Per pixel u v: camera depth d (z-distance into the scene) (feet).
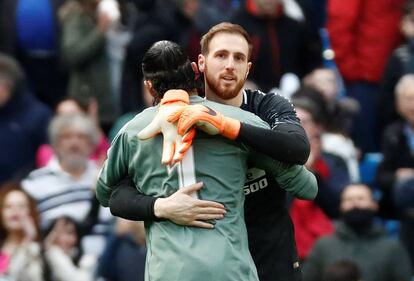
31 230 96.58
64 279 94.99
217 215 64.64
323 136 112.27
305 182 67.31
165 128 64.75
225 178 65.16
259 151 65.16
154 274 64.80
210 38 67.05
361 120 125.39
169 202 64.59
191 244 64.34
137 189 66.33
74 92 123.24
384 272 100.01
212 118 64.34
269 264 68.59
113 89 123.34
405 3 126.82
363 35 126.62
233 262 64.34
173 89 65.92
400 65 122.31
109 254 97.30
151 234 65.46
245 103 68.90
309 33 123.75
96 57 123.24
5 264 94.94
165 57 65.98
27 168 114.62
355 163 112.88
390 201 111.45
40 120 115.65
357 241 100.27
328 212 106.22
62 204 104.17
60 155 105.29
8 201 96.68
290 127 66.33
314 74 118.01
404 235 108.58
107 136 122.83
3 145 114.32
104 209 101.96
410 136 112.68
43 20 124.77
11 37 124.98
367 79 126.82
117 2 126.52
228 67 66.49
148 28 121.90
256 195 68.44
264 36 122.01
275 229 68.80
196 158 65.00
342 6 126.52
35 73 125.29
